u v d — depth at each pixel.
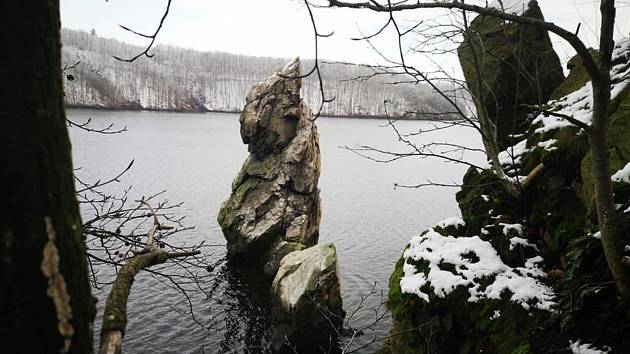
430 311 7.41
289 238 29.14
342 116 148.62
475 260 7.74
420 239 8.72
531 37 11.46
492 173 8.76
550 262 7.30
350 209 43.72
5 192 1.60
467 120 8.13
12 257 1.60
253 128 30.55
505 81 11.07
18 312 1.61
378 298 23.73
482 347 6.65
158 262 3.66
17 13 1.64
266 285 26.31
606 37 4.55
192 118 150.25
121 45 195.38
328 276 19.75
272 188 29.88
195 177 54.03
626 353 4.76
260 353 19.06
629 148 6.52
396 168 71.50
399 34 3.86
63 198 1.79
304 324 19.23
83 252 1.93
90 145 73.62
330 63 6.87
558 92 9.98
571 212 7.39
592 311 5.42
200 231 33.09
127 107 150.00
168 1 2.83
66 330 1.74
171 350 18.38
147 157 66.56
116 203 35.66
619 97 7.57
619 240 5.06
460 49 12.02
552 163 7.94
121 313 2.79
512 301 6.67
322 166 70.75
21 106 1.64
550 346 5.49
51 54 1.77
